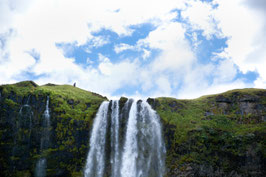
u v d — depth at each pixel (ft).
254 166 115.75
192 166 124.67
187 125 141.79
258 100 147.02
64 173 137.49
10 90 141.69
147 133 148.46
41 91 147.13
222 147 125.90
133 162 142.51
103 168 144.97
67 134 142.92
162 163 135.33
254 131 126.11
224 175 118.93
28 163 132.36
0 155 129.70
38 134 137.39
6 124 133.69
